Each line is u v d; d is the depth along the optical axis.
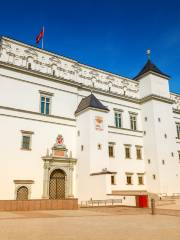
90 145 33.53
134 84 47.22
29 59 35.19
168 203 32.38
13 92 32.69
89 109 34.94
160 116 44.41
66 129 36.19
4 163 29.81
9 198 29.16
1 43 33.28
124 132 42.66
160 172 40.94
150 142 43.31
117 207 27.16
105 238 9.84
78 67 40.12
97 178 31.02
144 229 12.08
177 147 49.78
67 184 34.22
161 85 46.69
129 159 41.84
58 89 36.88
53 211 21.97
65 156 34.94
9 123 31.34
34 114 33.69
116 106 43.28
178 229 12.05
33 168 31.80
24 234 10.71
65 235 10.48
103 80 42.88
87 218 16.83
